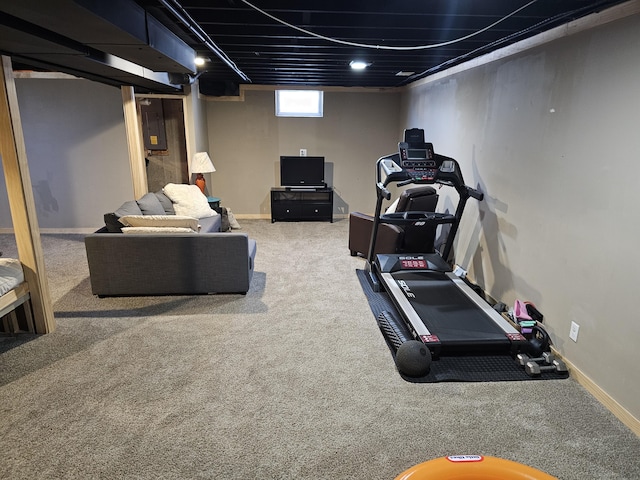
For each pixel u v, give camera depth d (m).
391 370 2.79
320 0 2.43
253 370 2.76
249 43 3.57
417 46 3.58
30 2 1.70
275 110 7.01
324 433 2.22
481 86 4.03
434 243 4.98
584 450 2.12
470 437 2.21
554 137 2.88
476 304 3.43
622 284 2.30
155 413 2.35
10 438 2.14
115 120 5.80
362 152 7.29
